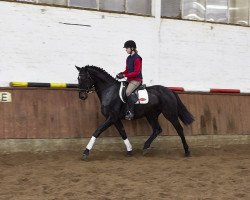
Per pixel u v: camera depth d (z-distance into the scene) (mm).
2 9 8984
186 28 10984
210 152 10203
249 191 6230
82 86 8742
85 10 9805
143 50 10453
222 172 7535
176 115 9297
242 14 12141
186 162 8570
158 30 10609
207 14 11648
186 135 10508
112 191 6125
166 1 11055
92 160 8562
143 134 10008
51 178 6852
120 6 10516
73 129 9352
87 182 6602
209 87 11289
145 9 10805
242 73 11758
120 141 9773
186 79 10977
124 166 7945
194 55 11086
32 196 5832
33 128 8977
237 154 10000
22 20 9172
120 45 10188
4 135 8672
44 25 9383
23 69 9188
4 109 8828
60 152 9109
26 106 9039
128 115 8906
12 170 7422
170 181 6781
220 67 11445
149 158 9016
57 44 9523
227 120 11164
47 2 9617
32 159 8438
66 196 5844
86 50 9820
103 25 10000
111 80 9047
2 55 9000
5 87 8906
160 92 9289
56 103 9344
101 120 9703
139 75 9023
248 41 11875
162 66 10672
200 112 10820
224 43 11516
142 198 5793
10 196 5824
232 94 11430
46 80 9414
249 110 11586
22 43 9180
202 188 6379
